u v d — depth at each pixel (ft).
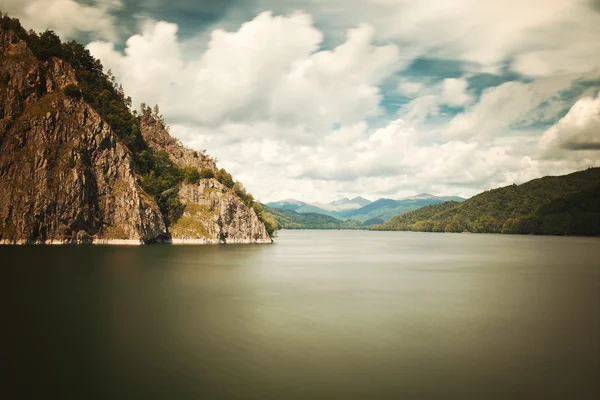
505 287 289.12
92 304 212.02
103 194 645.10
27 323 174.81
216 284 288.71
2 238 558.15
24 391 112.98
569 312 212.23
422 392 116.98
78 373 125.49
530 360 142.31
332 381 123.75
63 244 589.32
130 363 134.41
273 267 406.62
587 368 135.54
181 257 467.52
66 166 605.73
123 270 339.77
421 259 516.73
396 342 160.25
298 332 171.94
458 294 261.24
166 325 178.29
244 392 115.34
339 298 245.24
